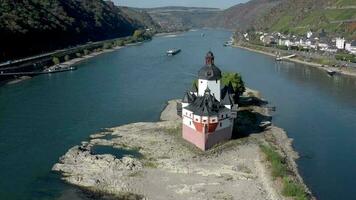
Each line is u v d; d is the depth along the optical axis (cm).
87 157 11369
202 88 13050
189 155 11550
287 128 14662
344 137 13788
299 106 17612
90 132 13800
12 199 9475
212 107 12019
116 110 16562
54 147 12475
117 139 12962
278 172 10294
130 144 12519
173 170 10650
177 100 18050
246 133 13600
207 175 10369
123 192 9631
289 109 17112
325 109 17162
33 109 16500
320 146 12975
